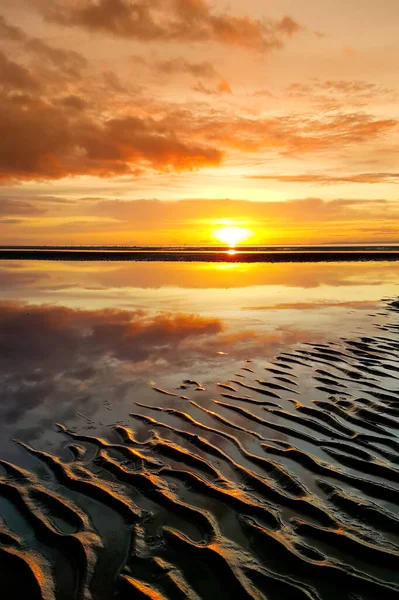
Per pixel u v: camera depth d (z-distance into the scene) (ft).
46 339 30.48
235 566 9.33
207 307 44.01
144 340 30.04
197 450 14.52
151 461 13.83
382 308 42.57
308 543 10.03
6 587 8.90
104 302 47.91
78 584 8.95
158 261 130.62
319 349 27.09
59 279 73.77
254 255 159.43
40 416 17.28
